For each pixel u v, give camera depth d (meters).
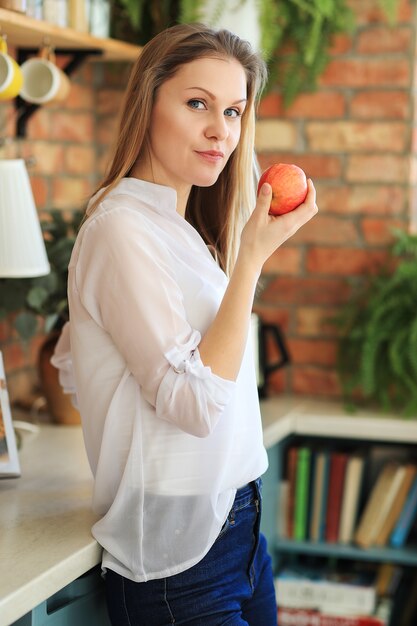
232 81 1.57
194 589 1.60
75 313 1.58
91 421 1.60
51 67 2.32
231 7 2.72
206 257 1.62
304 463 2.90
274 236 1.54
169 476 1.55
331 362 3.08
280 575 2.90
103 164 3.16
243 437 1.65
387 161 2.99
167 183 1.65
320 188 3.05
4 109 2.57
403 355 2.85
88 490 1.88
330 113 3.02
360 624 2.81
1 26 2.15
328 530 2.91
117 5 2.93
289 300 3.11
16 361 2.74
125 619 1.62
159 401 1.48
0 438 1.92
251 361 1.70
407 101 2.95
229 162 1.77
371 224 3.02
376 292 2.97
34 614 1.51
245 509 1.70
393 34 2.94
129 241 1.49
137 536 1.57
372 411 2.91
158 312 1.48
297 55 2.97
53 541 1.59
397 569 2.95
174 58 1.55
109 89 3.13
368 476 3.08
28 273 2.07
